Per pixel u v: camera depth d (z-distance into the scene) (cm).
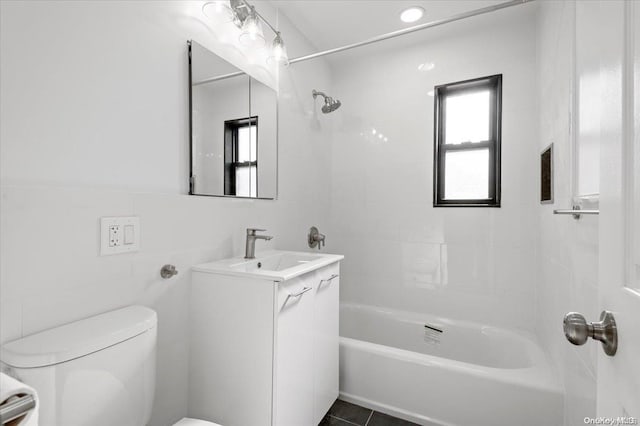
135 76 112
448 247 228
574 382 119
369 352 170
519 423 137
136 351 92
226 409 125
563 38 138
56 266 89
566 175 133
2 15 80
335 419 160
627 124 47
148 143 117
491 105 218
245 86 167
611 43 52
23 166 83
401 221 244
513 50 206
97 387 81
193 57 134
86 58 97
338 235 265
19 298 82
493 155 217
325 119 258
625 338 47
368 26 215
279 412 118
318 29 219
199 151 137
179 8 129
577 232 118
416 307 239
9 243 80
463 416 148
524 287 204
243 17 143
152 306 117
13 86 82
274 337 115
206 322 129
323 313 154
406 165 242
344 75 264
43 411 72
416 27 164
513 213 207
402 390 162
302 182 226
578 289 117
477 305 219
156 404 120
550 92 163
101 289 100
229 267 132
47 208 87
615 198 51
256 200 176
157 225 119
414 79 238
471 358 208
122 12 108
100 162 101
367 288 256
